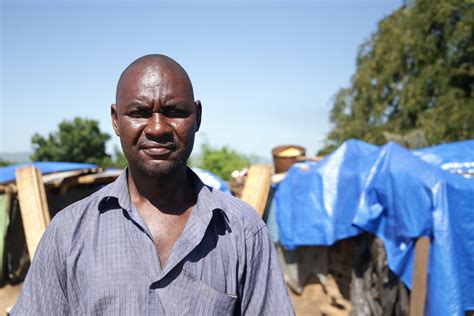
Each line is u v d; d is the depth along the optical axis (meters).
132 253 1.52
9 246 7.05
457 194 4.53
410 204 4.58
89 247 1.53
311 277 6.29
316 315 6.07
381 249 4.90
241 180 8.38
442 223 4.38
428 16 16.91
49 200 7.30
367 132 18.62
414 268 4.46
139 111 1.60
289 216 5.96
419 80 17.06
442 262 4.32
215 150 21.36
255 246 1.66
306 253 6.26
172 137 1.61
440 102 16.47
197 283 1.52
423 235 4.45
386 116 18.89
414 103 17.11
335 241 5.44
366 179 5.08
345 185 5.52
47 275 1.52
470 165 5.79
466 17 16.00
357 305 5.25
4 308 6.61
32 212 4.66
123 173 1.72
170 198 1.68
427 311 4.36
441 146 6.38
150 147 1.59
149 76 1.60
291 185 6.03
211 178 5.88
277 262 1.74
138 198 1.69
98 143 27.14
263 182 5.21
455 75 16.95
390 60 18.09
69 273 1.51
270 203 6.57
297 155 7.33
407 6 18.91
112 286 1.48
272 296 1.67
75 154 26.66
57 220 1.58
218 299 1.52
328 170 5.69
